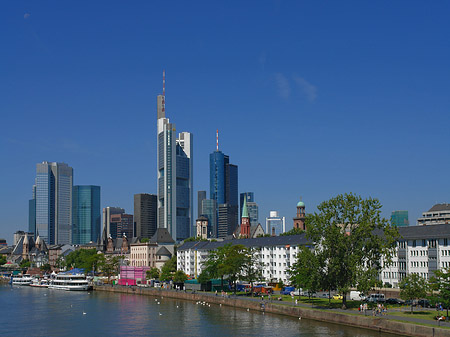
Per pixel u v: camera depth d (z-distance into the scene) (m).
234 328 133.12
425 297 130.88
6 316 165.50
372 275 139.25
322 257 146.88
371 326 122.56
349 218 148.12
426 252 171.00
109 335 129.00
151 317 156.88
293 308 149.62
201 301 197.38
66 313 171.62
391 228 147.75
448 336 102.50
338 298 170.50
